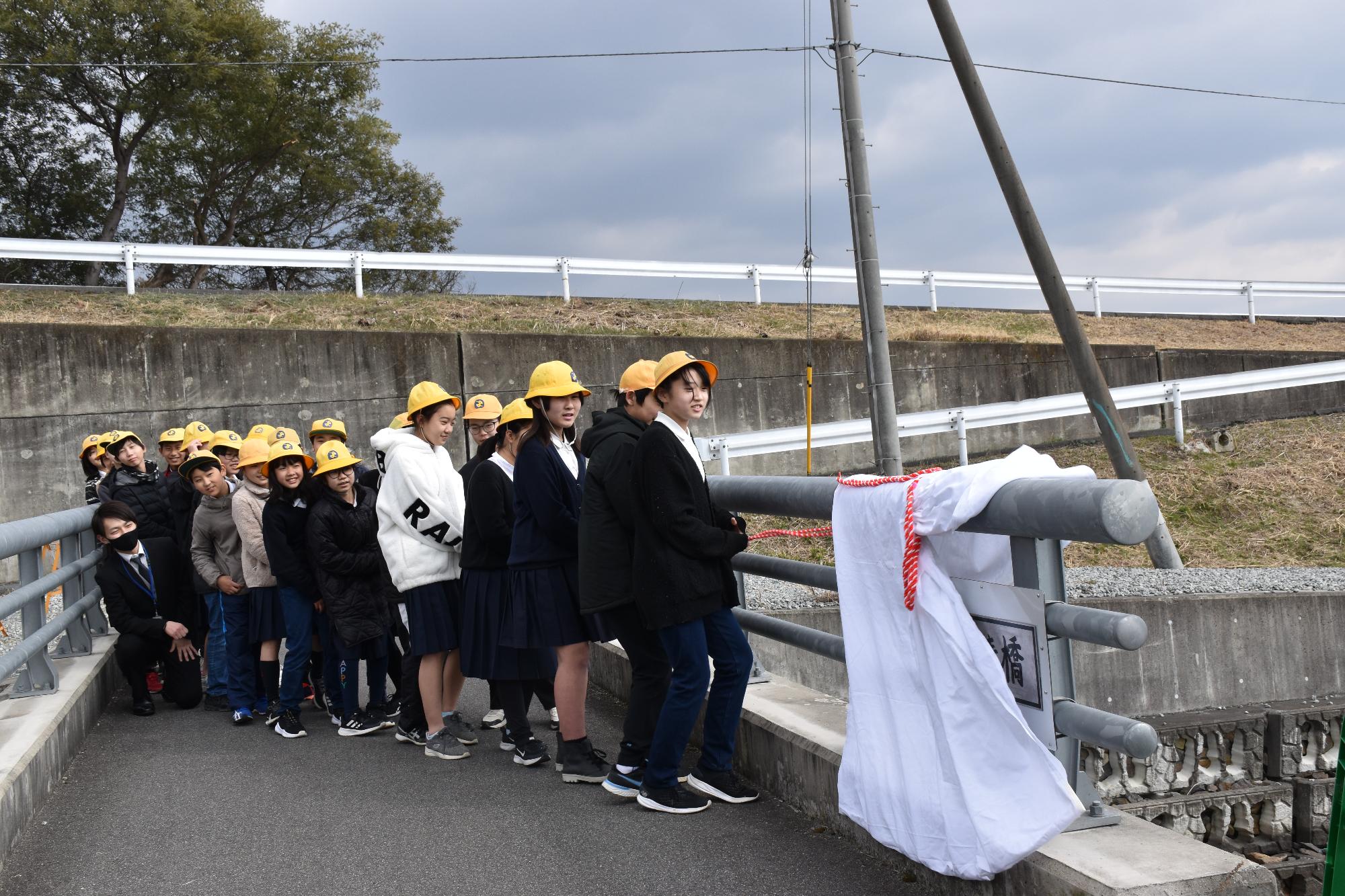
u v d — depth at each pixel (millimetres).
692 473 4367
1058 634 3170
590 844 4234
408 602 5855
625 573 4664
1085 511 2873
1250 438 16562
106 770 5816
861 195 11312
